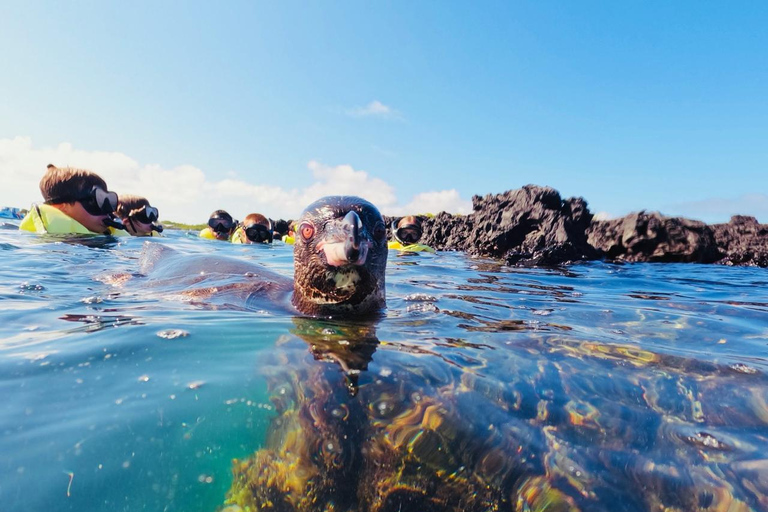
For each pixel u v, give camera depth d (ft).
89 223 5.46
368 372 1.11
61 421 0.83
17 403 0.89
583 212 8.21
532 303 2.48
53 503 0.65
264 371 1.08
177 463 0.75
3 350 1.17
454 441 0.87
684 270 5.76
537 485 0.78
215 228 8.55
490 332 1.64
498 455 0.84
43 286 2.29
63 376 1.02
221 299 2.05
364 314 1.91
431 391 1.03
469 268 4.79
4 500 0.64
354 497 0.75
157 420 0.85
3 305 1.75
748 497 0.76
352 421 0.90
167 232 12.03
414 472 0.80
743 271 5.85
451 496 0.76
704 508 0.73
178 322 1.53
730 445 0.90
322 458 0.81
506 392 1.07
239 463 0.77
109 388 0.97
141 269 3.17
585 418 0.98
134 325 1.45
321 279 1.80
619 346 1.50
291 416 0.90
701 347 1.56
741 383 1.19
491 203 8.93
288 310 1.92
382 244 1.94
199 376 1.04
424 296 2.57
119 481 0.70
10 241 4.24
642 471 0.82
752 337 1.75
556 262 6.43
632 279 4.25
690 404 1.06
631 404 1.05
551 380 1.16
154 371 1.06
